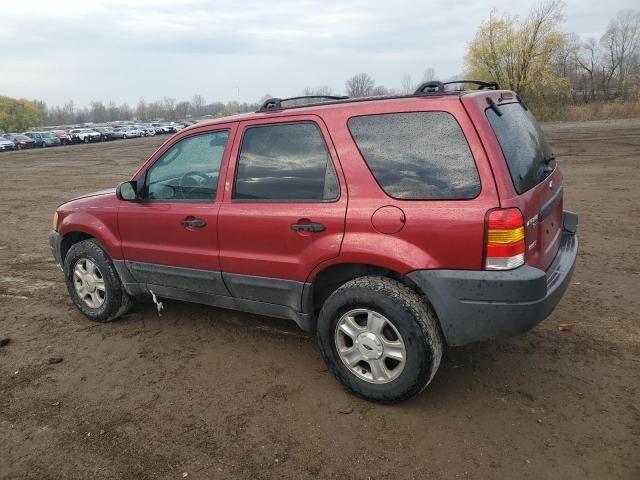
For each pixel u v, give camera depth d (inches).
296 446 114.9
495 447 111.6
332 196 127.0
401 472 105.7
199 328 178.2
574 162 605.9
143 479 107.0
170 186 160.4
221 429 122.0
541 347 154.2
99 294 184.7
